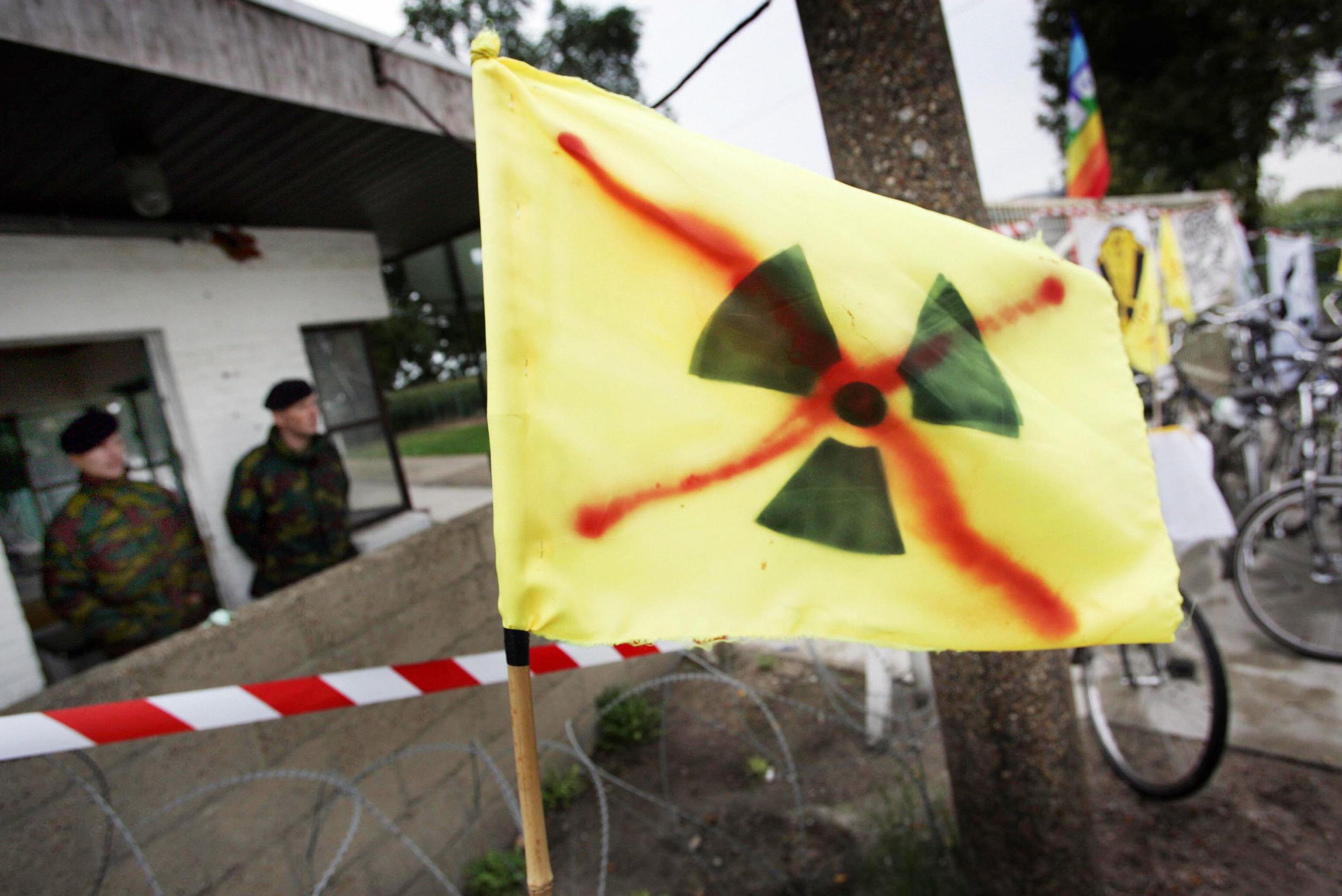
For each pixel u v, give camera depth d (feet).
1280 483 14.51
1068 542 3.72
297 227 13.15
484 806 9.61
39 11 5.94
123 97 7.22
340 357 14.32
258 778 6.52
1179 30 56.49
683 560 3.35
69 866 5.95
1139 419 3.95
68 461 13.51
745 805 9.74
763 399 3.50
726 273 3.49
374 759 8.39
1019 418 3.73
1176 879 7.55
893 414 3.61
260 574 11.21
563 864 9.17
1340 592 12.00
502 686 10.04
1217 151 58.34
